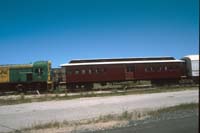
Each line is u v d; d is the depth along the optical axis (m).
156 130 13.35
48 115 20.22
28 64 42.56
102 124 15.62
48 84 42.09
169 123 15.12
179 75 47.34
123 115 18.22
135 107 23.03
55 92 41.00
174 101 26.52
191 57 48.03
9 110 23.91
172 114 18.38
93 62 45.34
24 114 21.17
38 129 14.95
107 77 44.44
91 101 28.45
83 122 16.58
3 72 41.75
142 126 14.60
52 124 15.90
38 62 42.72
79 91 42.06
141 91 38.62
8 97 35.81
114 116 18.25
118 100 28.67
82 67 43.97
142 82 45.62
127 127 14.52
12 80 41.72
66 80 43.53
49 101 29.80
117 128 14.38
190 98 28.55
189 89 39.94
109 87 44.06
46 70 42.34
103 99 30.11
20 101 30.22
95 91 41.69
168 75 46.81
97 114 19.86
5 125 16.84
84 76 43.84
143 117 17.66
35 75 42.16
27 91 41.78
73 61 45.25
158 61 46.69
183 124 14.57
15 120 18.58
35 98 32.81
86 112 21.02
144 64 46.09
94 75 44.09
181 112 19.08
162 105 23.83
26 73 42.09
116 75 44.78
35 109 23.81
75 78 43.66
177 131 12.88
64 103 27.45
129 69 45.44
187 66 48.34
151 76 46.09
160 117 17.34
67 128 14.87
